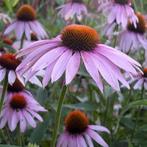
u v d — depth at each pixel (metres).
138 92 0.80
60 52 0.50
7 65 0.60
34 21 0.91
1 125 0.64
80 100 0.83
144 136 0.70
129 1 0.84
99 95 0.79
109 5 0.85
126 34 0.85
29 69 0.49
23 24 0.89
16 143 0.68
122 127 0.79
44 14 1.18
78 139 0.64
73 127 0.65
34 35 0.94
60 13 0.97
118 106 0.85
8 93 0.67
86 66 0.48
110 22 0.82
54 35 1.02
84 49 0.51
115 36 0.82
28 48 0.52
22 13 0.90
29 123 0.65
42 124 0.66
